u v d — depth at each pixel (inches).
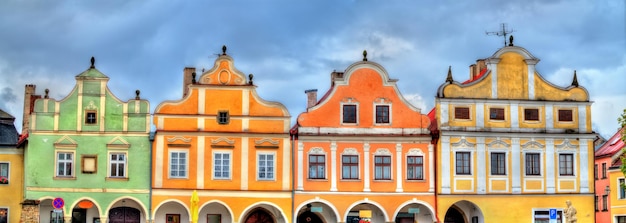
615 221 2893.7
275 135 2368.4
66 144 2311.8
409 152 2397.9
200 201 2322.8
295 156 2368.4
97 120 2331.4
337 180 2372.0
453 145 2399.1
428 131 2405.3
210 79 2365.9
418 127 2407.7
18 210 2359.7
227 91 2368.4
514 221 2400.3
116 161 2322.8
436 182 2383.1
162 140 2331.4
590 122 2474.2
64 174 2309.3
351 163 2384.4
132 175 2317.9
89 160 2315.5
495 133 2416.3
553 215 2230.6
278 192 2349.9
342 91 2402.8
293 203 2351.1
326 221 2420.0
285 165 2363.4
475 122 2416.3
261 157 2362.2
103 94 2340.1
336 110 2395.4
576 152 2459.4
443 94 2407.7
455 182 2388.0
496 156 2421.3
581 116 2471.7
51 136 2314.2
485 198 2395.4
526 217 2409.0
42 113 2317.9
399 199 2379.4
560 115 2465.6
